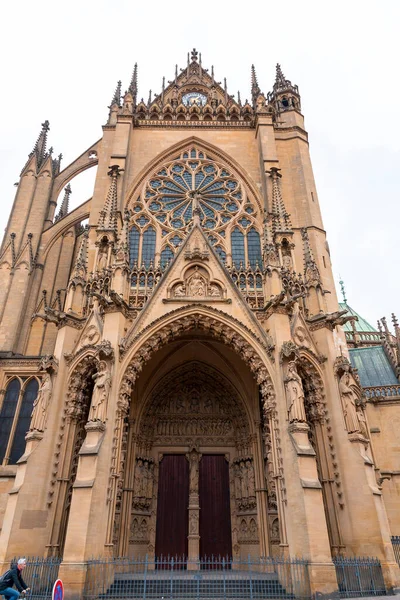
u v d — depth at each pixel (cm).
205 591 1822
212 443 2886
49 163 4009
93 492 1852
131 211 3556
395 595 1839
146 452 2777
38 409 2262
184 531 2645
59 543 2044
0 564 1877
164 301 2500
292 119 4219
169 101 4391
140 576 1972
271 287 2575
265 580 1894
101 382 2123
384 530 2042
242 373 2889
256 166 3866
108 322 2369
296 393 2133
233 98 4609
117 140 3794
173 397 3022
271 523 2484
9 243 3472
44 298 3403
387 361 3991
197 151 4016
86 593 1667
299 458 1945
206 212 3641
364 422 2572
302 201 3622
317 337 2620
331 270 3334
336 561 1900
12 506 2006
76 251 3897
